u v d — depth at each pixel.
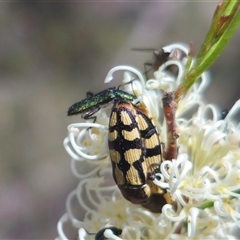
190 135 0.13
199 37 0.31
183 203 0.13
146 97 0.13
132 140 0.12
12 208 0.28
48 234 0.27
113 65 0.31
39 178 0.29
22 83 0.31
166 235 0.13
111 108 0.13
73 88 0.31
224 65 0.29
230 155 0.13
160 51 0.14
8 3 0.33
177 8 0.32
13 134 0.30
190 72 0.12
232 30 0.12
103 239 0.13
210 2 0.32
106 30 0.32
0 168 0.29
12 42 0.32
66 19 0.32
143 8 0.32
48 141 0.30
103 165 0.13
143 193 0.12
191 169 0.13
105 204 0.13
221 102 0.28
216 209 0.12
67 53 0.32
